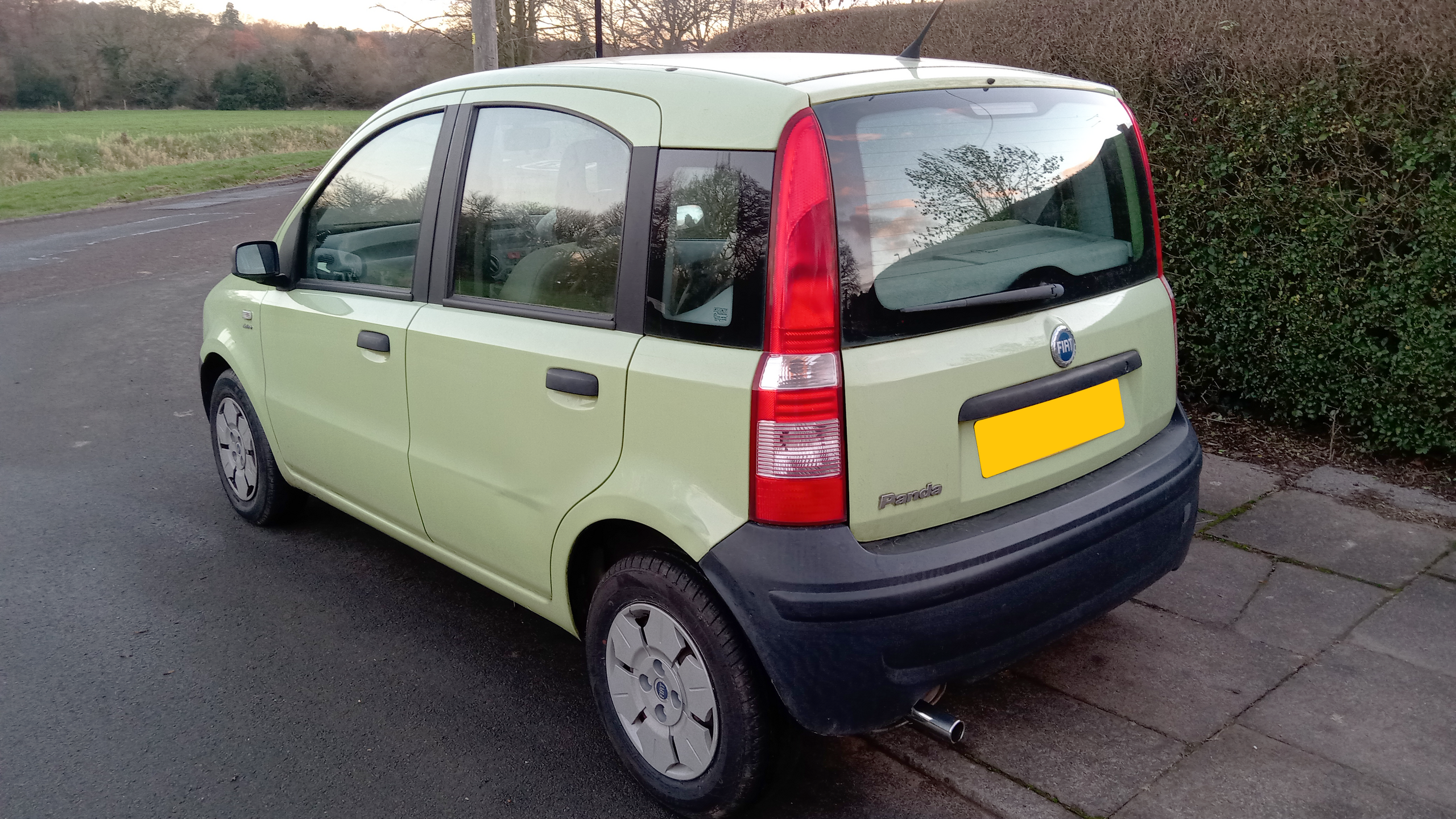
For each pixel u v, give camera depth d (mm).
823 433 2037
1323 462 4480
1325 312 4398
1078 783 2514
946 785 2564
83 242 14117
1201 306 4836
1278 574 3531
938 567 2123
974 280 2287
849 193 2084
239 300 4016
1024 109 2520
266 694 3092
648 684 2500
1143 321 2725
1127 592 2541
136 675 3205
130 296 9891
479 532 2916
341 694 3090
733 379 2107
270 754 2795
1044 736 2707
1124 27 4879
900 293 2143
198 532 4316
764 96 2150
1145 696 2871
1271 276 4539
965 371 2211
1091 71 5031
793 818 2477
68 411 6125
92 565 4004
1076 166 2623
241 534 4301
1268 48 4355
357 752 2797
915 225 2191
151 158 30391
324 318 3418
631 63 2621
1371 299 4234
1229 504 4105
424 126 3119
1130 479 2559
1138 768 2562
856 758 2697
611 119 2457
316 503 4648
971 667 2229
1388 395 4285
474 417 2812
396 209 3174
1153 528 2574
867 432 2068
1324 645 3092
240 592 3768
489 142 2854
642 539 2541
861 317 2076
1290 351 4551
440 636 3441
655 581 2338
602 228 2443
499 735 2875
